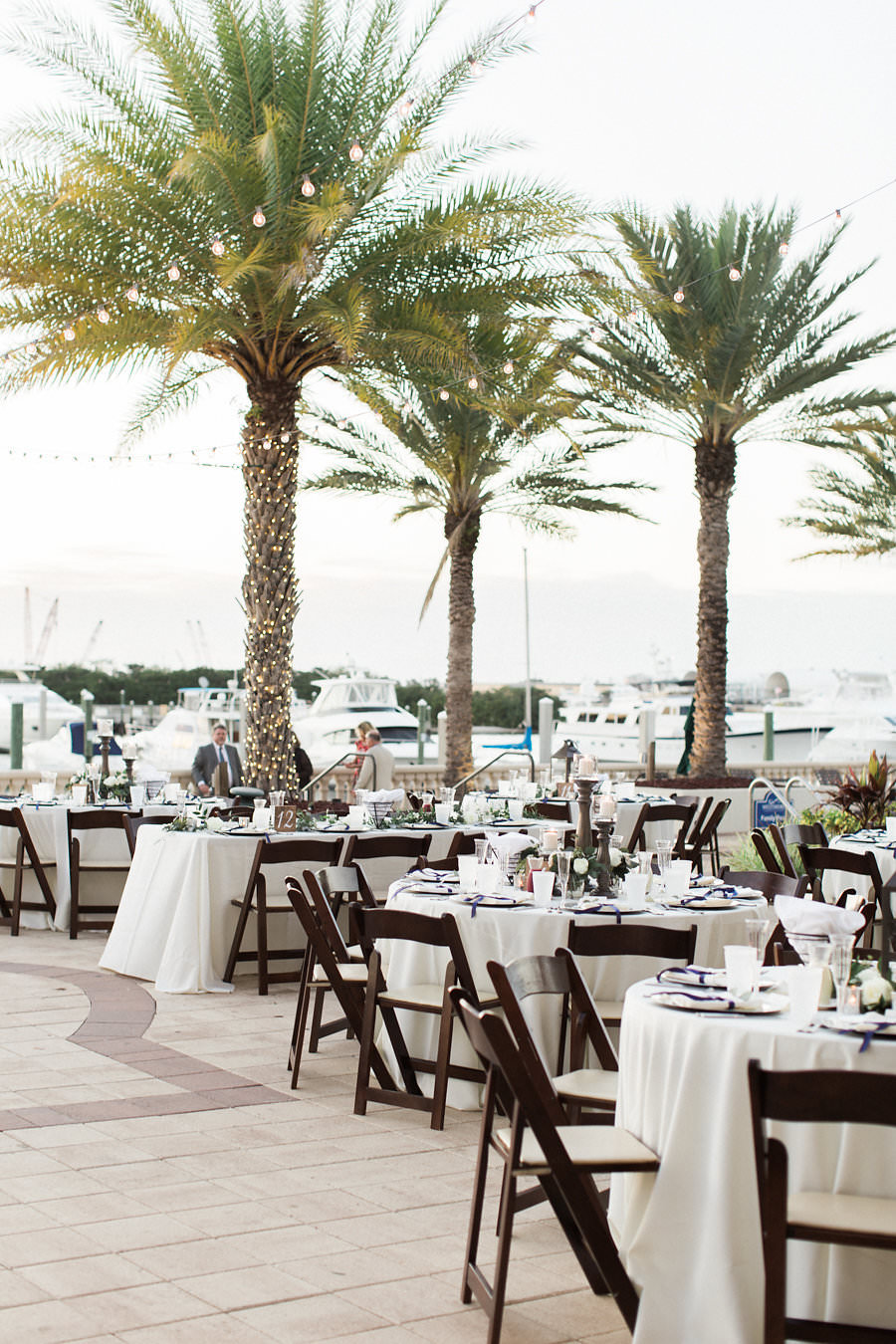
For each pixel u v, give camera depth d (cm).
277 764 1397
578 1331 403
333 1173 544
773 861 1016
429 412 1984
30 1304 408
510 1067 381
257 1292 422
